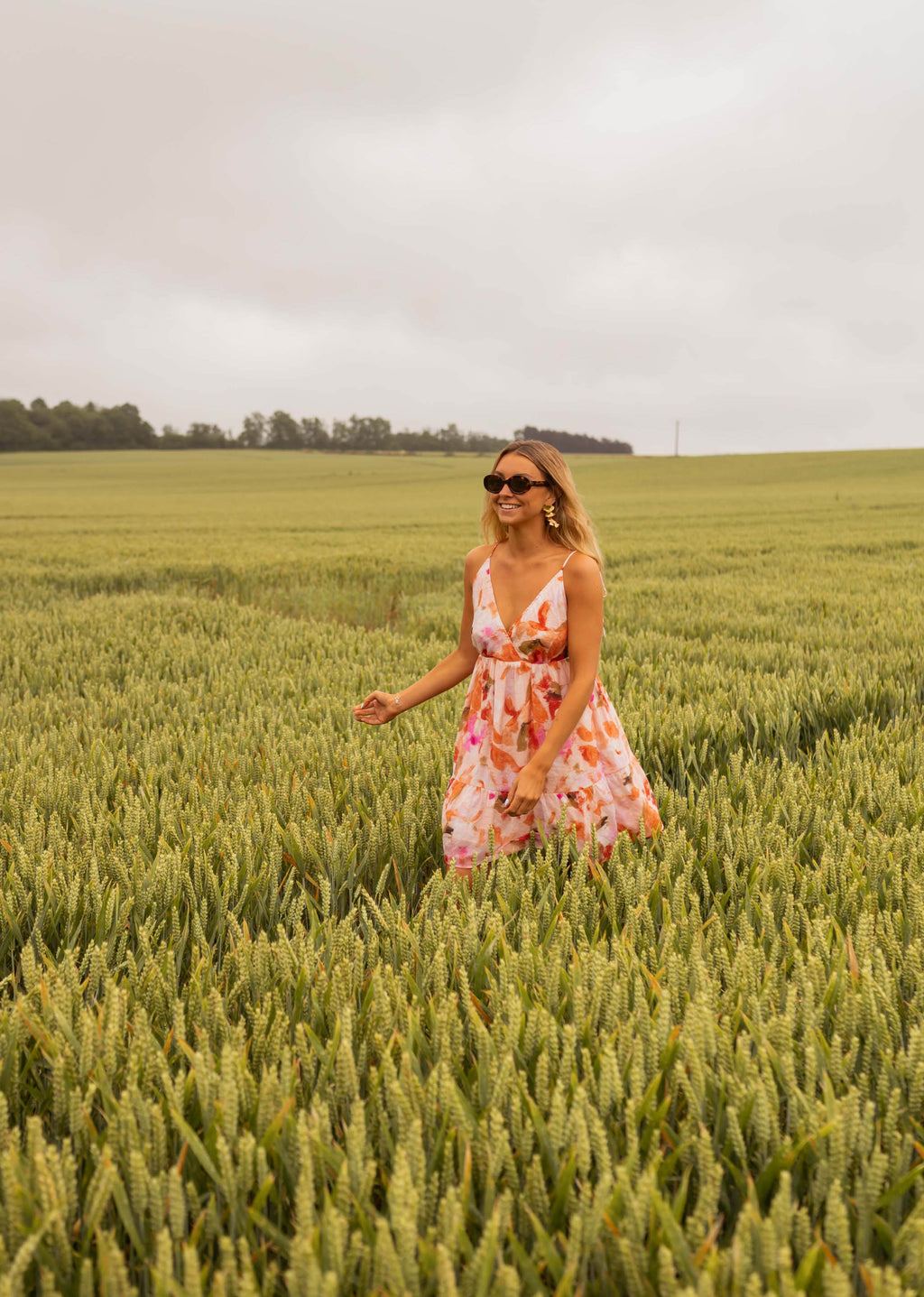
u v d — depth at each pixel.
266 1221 1.50
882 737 4.52
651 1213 1.47
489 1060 1.81
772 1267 1.34
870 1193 1.49
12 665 7.35
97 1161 1.64
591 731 3.19
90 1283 1.35
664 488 70.88
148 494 72.50
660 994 2.01
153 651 7.85
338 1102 1.78
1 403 153.88
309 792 3.58
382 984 2.03
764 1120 1.64
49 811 3.59
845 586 13.01
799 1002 2.03
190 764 4.18
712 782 3.62
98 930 2.53
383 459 138.00
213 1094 1.73
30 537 28.34
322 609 13.34
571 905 2.57
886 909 2.56
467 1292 1.33
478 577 3.24
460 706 5.55
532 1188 1.51
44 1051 1.93
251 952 2.28
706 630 9.30
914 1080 1.76
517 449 3.04
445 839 3.25
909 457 91.50
